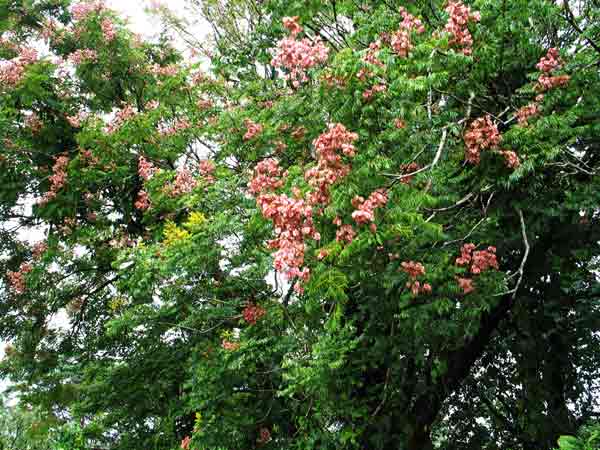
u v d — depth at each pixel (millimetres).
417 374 8453
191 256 7039
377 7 6934
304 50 5219
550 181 6867
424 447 8617
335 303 4801
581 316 10523
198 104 9539
